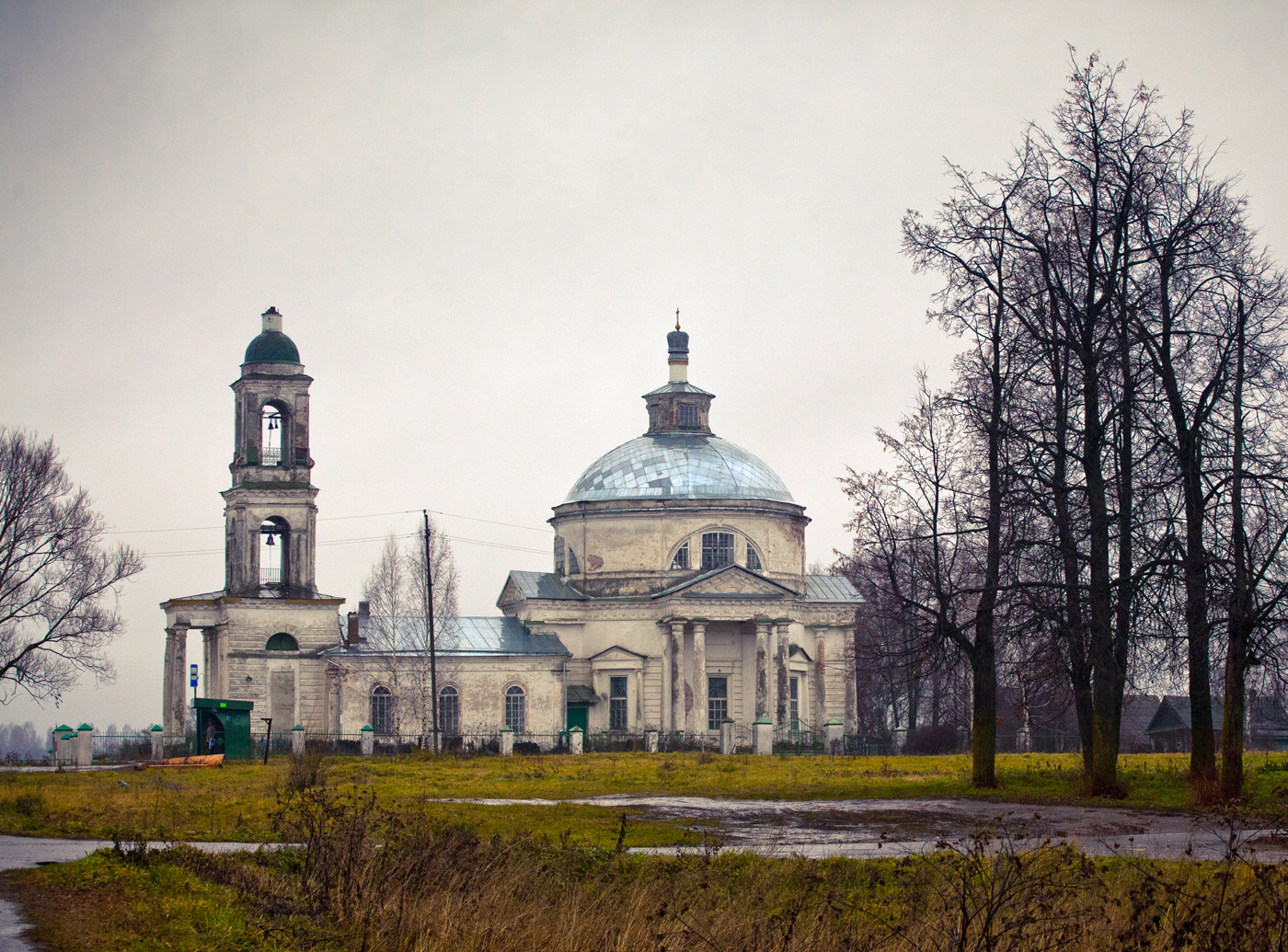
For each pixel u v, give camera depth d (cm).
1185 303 3597
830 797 3747
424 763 5572
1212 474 3422
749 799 3694
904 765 5319
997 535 3944
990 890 1691
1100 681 3625
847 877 2066
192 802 3341
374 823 2422
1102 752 3625
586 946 1725
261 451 7581
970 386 4072
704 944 1705
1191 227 3531
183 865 1994
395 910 1773
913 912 1755
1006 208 3822
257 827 2806
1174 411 3462
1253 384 3512
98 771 4919
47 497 6356
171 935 1566
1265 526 3409
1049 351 3706
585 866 2122
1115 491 3681
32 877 1841
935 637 4062
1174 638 3466
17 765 6134
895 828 2962
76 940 1498
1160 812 3244
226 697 7350
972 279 3912
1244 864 2033
